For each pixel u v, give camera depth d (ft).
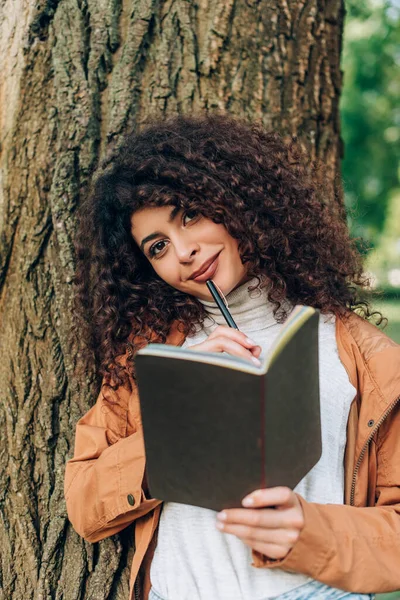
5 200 6.10
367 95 38.01
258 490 3.66
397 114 38.96
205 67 6.30
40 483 5.81
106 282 5.42
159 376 3.57
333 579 4.04
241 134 5.49
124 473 4.69
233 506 3.78
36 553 5.70
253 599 4.31
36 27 6.18
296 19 6.68
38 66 6.17
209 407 3.54
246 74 6.43
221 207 4.80
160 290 5.38
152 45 6.27
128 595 5.48
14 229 6.08
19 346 5.94
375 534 4.22
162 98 6.20
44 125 6.11
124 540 5.55
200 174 4.93
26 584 5.69
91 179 6.03
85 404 5.80
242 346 4.29
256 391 3.38
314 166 6.55
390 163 40.24
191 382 3.52
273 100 6.52
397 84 37.06
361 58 35.94
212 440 3.63
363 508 4.36
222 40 6.34
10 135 6.17
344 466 4.73
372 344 4.89
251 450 3.53
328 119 6.95
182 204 4.72
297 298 5.27
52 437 5.84
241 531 3.79
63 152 6.05
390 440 4.77
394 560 4.22
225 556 4.47
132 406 5.17
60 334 5.91
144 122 5.80
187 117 5.62
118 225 5.29
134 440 4.76
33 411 5.87
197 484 3.81
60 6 6.18
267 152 5.49
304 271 5.25
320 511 4.12
